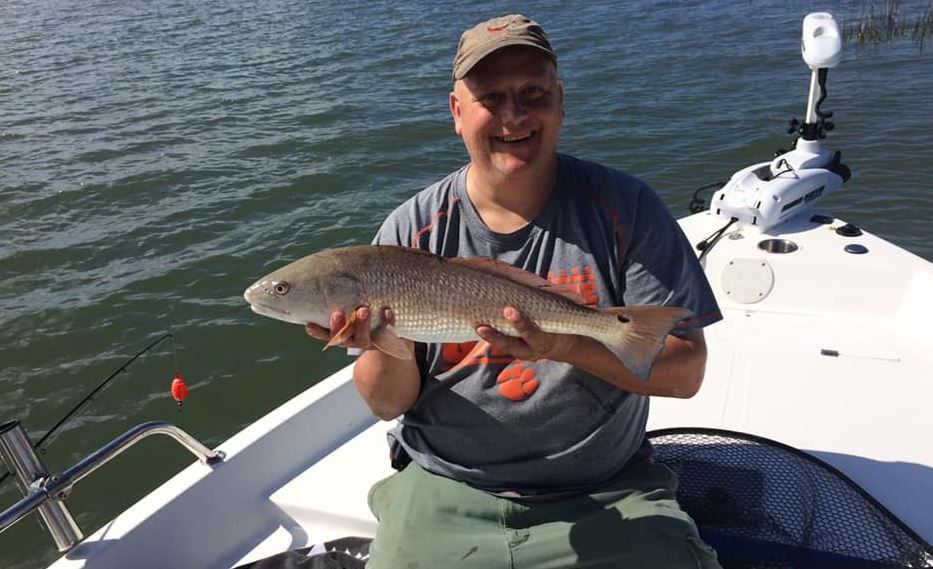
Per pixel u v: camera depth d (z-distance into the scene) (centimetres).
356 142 1142
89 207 961
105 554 249
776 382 341
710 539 238
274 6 2655
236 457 288
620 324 200
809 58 443
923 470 281
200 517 276
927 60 1376
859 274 396
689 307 218
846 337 377
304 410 314
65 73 1755
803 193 446
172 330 709
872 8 1758
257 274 791
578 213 222
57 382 650
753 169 464
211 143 1177
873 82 1274
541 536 218
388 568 225
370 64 1636
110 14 2764
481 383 223
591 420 221
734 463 272
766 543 234
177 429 275
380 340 203
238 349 685
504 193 222
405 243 235
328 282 200
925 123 1055
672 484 233
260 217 917
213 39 2084
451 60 1617
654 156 1027
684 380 218
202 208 941
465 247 230
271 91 1462
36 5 3269
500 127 210
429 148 1110
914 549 230
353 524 285
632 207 221
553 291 202
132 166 1090
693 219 486
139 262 827
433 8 2336
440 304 201
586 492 226
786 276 409
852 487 258
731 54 1498
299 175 1030
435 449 236
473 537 223
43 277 804
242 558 279
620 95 1295
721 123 1123
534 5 2256
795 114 1127
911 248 754
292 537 288
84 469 249
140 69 1748
